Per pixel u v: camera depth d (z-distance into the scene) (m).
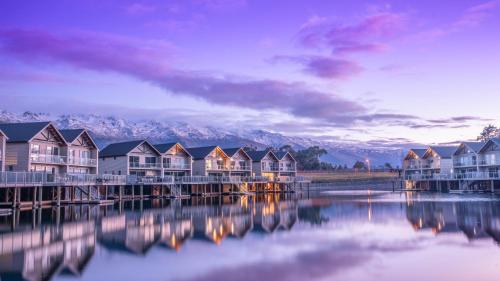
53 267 19.12
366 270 18.14
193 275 17.70
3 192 48.91
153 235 27.75
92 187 60.28
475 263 19.02
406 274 17.47
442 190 90.81
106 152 75.94
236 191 90.88
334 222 34.12
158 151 78.12
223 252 22.14
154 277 17.50
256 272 18.05
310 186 119.31
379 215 38.78
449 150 100.38
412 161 105.75
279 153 109.56
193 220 36.31
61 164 57.41
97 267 19.09
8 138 47.94
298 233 28.48
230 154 94.56
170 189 73.19
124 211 44.81
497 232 27.45
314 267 18.75
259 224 33.44
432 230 28.81
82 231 29.45
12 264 19.66
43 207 48.06
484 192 80.31
